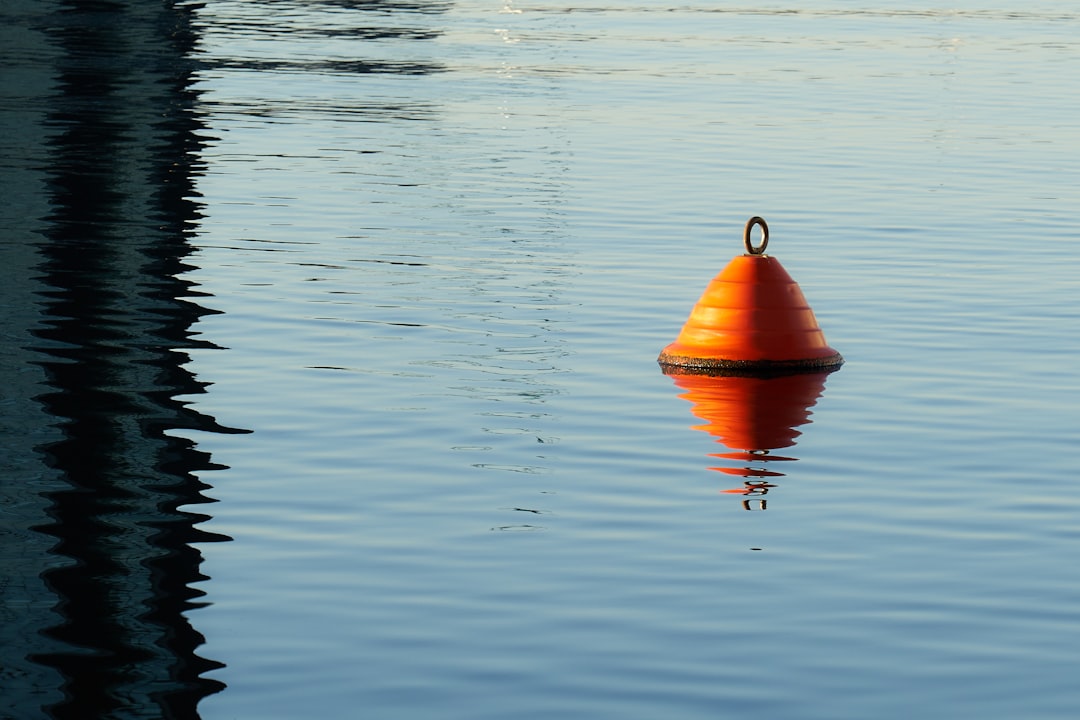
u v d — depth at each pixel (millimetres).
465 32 67500
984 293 22156
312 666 9508
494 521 12375
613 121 41500
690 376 17562
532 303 21047
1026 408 16250
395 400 16078
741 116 43062
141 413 15156
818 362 18047
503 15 76750
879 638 10070
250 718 8773
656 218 27781
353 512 12531
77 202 27219
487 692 9195
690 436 15016
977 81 52969
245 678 9297
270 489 13062
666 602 10664
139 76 47000
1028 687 9328
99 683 9094
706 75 53156
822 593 10867
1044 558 11664
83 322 18906
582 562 11453
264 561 11328
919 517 12617
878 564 11484
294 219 26781
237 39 60531
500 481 13461
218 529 12000
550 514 12578
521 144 36969
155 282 21438
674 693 9203
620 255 24516
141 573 10922
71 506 12281
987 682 9398
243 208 27594
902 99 47594
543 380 17141
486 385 16828
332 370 17250
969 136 39969
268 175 31328
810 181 32375
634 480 13562
